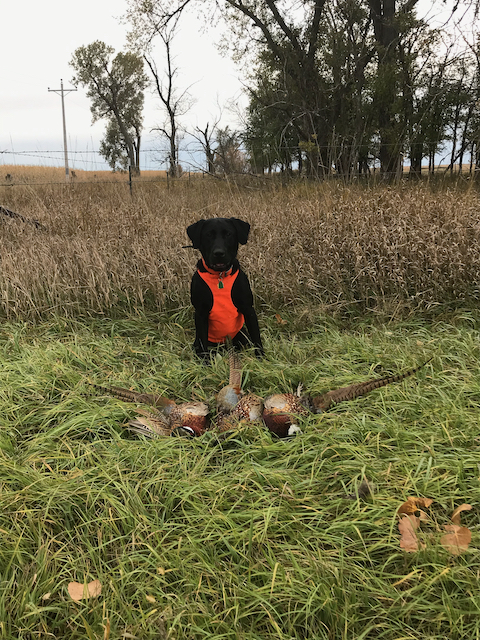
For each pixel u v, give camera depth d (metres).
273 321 4.54
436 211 5.63
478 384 2.89
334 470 2.23
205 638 1.49
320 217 6.14
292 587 1.62
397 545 1.80
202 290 3.71
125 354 3.88
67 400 2.87
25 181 14.80
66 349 3.67
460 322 4.19
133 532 1.87
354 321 4.58
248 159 16.19
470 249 4.74
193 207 8.89
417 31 12.49
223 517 1.91
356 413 2.71
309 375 3.24
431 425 2.53
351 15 12.85
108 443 2.52
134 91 42.31
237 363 2.91
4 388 3.05
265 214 6.75
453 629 1.48
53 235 6.91
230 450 2.41
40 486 2.14
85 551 1.89
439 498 1.99
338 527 1.88
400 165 12.30
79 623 1.61
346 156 12.75
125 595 1.70
